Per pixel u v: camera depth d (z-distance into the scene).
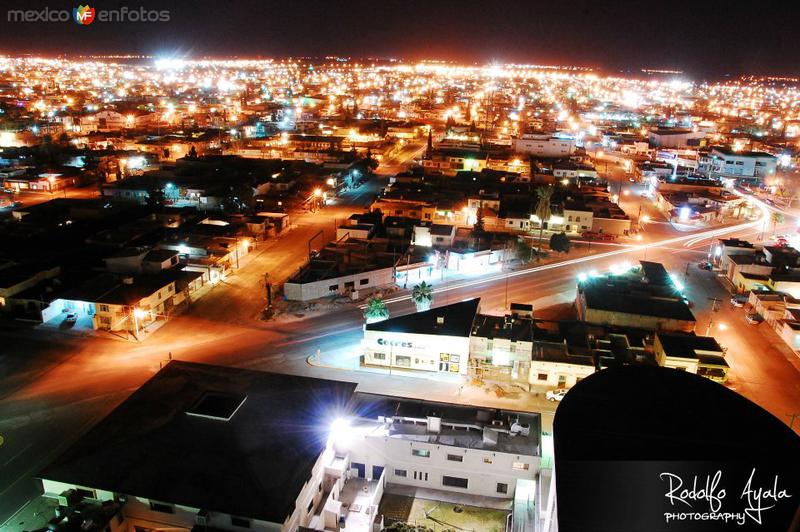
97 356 76.38
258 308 92.12
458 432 54.03
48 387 69.19
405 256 108.56
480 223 128.88
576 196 149.75
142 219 127.25
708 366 71.62
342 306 93.62
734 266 106.25
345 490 52.88
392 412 56.44
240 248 112.50
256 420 51.94
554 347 73.31
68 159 181.75
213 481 44.66
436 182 165.00
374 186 177.75
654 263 103.00
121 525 44.09
